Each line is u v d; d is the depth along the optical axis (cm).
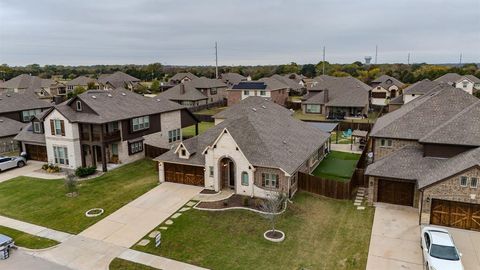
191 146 3616
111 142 4122
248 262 2216
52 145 4231
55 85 11931
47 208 3095
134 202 3152
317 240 2467
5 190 3556
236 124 3444
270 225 2664
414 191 2944
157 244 2406
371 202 3055
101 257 2309
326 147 4672
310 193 3294
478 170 2439
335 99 7494
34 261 2280
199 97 8938
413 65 19950
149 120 4672
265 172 3134
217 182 3319
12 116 5525
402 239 2456
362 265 2164
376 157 3425
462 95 3481
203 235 2548
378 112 8000
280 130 3819
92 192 3434
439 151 2956
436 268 1950
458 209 2569
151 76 18225
